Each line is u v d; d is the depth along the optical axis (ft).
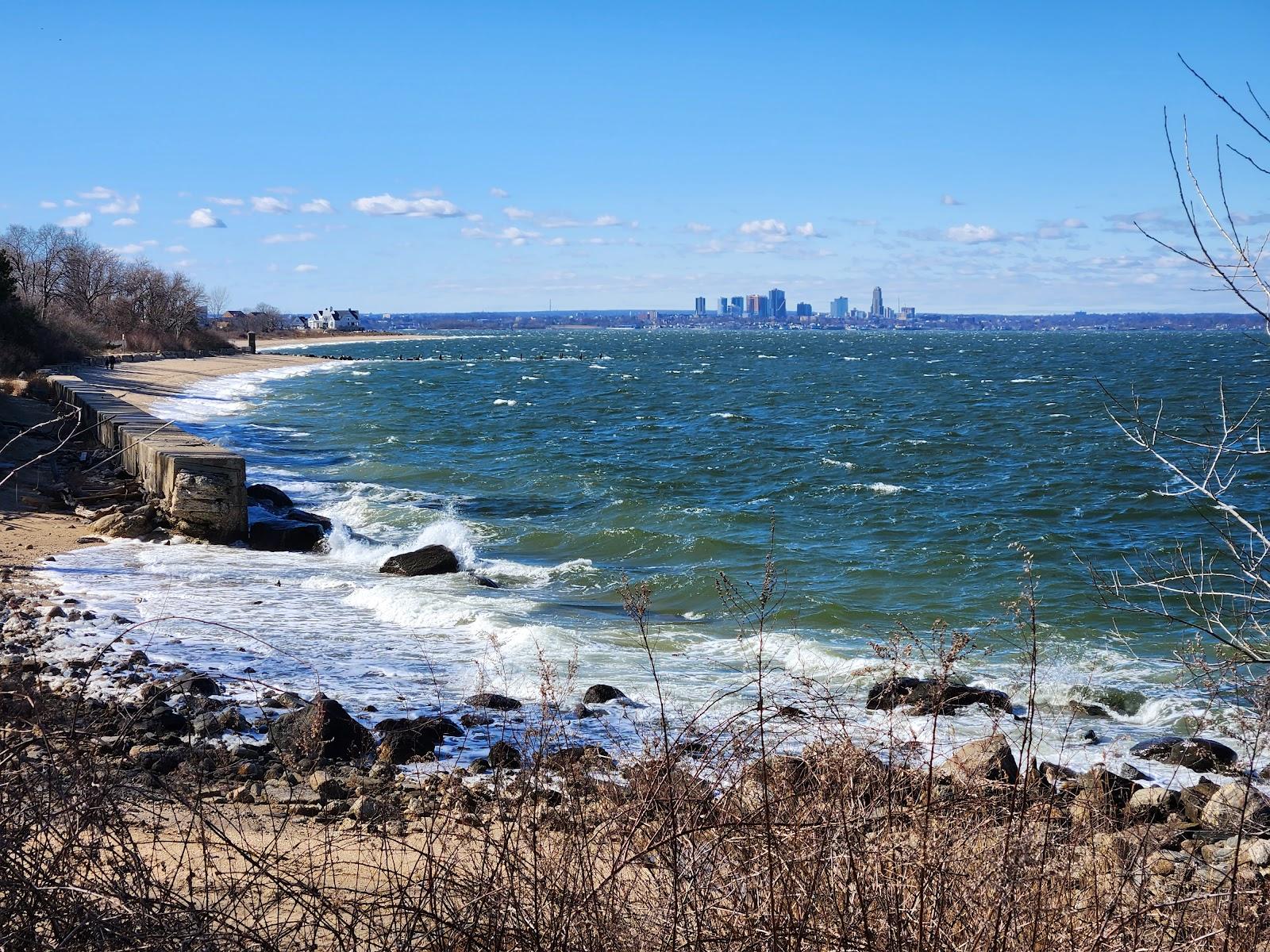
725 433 149.69
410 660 38.04
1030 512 81.41
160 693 30.22
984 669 37.45
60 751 12.12
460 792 18.16
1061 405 190.80
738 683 34.81
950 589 54.90
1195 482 14.48
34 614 41.52
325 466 105.40
